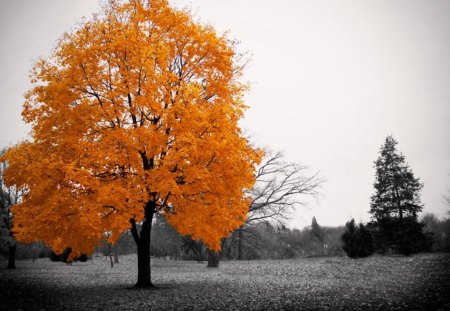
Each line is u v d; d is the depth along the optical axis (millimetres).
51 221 11062
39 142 12438
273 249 48188
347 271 21750
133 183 11367
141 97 11188
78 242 12805
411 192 37844
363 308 9852
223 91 13172
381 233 33844
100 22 12766
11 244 31406
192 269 29953
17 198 32062
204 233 12008
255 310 10047
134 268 35906
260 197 34344
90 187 10781
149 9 13273
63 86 11484
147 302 11383
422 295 11320
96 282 19281
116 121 12656
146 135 11117
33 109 12188
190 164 11375
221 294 13133
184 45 13695
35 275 24938
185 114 11172
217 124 11328
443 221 43438
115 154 11133
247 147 12625
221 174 11945
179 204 12383
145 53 10922
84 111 11664
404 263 22547
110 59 12109
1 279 20844
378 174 39781
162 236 46906
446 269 17656
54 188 11094
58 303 11367
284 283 16875
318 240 51875
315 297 12078
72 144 11336
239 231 38562
